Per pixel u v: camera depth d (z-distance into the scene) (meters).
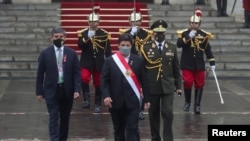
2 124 14.85
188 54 16.30
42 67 12.37
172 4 28.72
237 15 28.38
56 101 12.30
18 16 26.03
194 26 16.31
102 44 16.47
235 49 24.75
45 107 16.98
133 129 11.44
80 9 26.39
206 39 16.33
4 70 22.20
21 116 15.79
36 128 14.46
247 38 25.39
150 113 12.84
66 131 12.62
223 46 24.86
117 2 28.08
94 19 16.39
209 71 22.58
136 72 11.55
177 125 14.92
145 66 12.78
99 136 13.78
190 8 27.45
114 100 11.53
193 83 17.75
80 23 25.69
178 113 16.39
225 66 23.08
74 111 16.55
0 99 18.05
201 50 16.31
